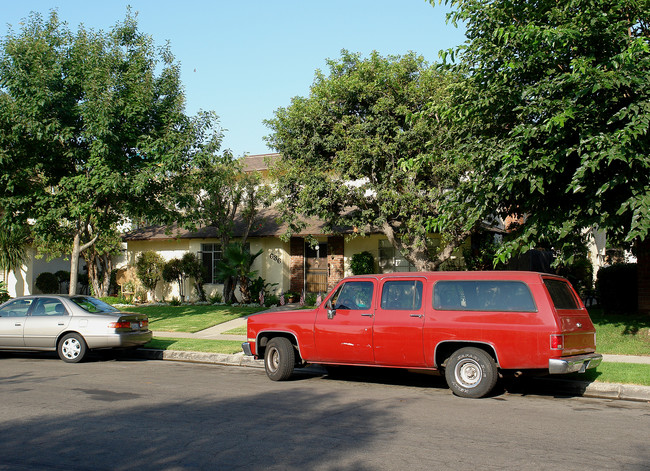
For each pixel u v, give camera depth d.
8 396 8.83
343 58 17.98
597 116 9.73
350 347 9.66
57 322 13.13
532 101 10.59
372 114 17.25
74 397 8.74
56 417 7.41
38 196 15.69
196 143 16.72
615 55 9.64
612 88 9.43
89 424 7.03
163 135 16.23
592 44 10.31
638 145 9.20
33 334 13.19
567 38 9.88
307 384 10.09
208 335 16.81
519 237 11.12
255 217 26.00
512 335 8.34
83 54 15.91
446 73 15.18
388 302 9.53
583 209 10.52
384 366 9.47
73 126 15.71
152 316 21.42
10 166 15.30
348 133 17.11
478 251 21.92
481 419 7.23
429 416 7.41
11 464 5.52
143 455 5.76
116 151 15.45
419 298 9.27
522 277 8.60
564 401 8.58
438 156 14.42
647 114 8.84
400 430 6.66
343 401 8.45
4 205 15.64
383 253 23.70
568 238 10.91
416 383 10.26
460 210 12.45
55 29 16.06
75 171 16.64
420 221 16.16
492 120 11.82
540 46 10.59
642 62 9.55
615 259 29.22
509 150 10.30
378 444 6.07
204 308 22.92
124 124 15.52
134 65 16.14
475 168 11.77
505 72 10.98
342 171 17.05
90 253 27.00
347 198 17.61
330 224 18.41
